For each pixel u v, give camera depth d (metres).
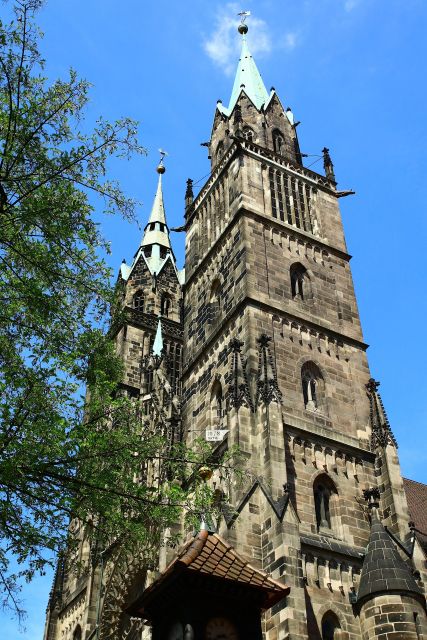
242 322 54.47
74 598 68.69
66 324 28.22
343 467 49.56
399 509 47.88
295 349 54.06
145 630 49.59
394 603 40.28
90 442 27.45
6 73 26.80
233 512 42.31
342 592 42.56
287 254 59.91
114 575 56.41
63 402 27.94
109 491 26.91
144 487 28.88
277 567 39.53
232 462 44.81
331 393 53.31
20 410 25.98
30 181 27.39
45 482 25.56
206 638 16.66
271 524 41.47
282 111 73.19
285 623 37.03
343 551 44.44
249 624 17.27
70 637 66.81
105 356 29.53
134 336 85.50
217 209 67.38
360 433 52.25
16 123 26.70
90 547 63.41
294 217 63.50
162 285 95.62
